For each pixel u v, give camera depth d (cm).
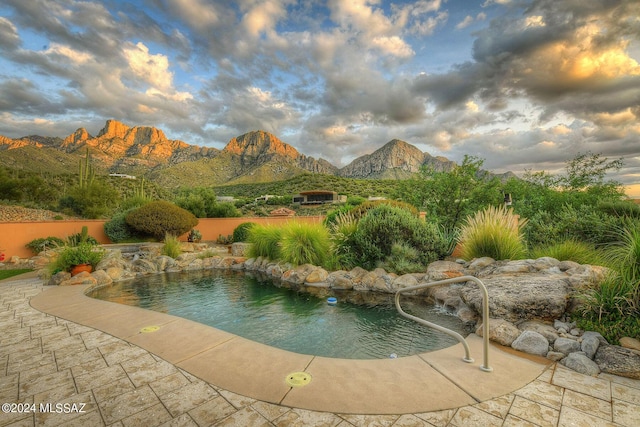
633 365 280
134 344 366
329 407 235
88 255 871
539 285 431
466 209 1180
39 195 2800
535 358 323
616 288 364
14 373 297
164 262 1041
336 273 793
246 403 242
